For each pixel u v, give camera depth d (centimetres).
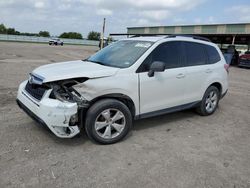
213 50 589
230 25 2533
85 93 373
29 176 309
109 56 480
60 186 294
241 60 2109
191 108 584
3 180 298
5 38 6500
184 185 307
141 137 446
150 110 457
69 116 356
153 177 321
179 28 3200
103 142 401
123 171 331
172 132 478
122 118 413
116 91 399
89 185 298
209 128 509
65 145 395
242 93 900
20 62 1519
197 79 533
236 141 449
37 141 403
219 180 321
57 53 2641
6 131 434
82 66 429
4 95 671
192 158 376
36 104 373
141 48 461
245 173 342
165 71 467
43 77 374
